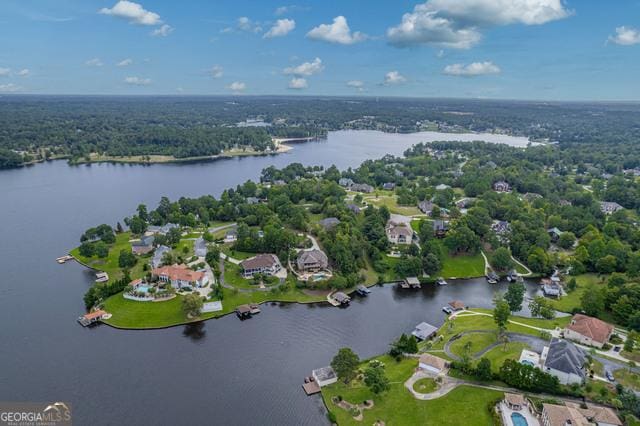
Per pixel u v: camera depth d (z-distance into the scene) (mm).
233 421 93000
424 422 89812
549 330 126750
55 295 148875
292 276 163625
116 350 118562
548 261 177750
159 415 94438
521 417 90312
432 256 172625
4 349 117750
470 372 103812
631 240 193250
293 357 116750
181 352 118250
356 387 101875
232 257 179625
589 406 92812
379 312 143750
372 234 194375
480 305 150250
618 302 131250
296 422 92750
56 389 102438
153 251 182875
